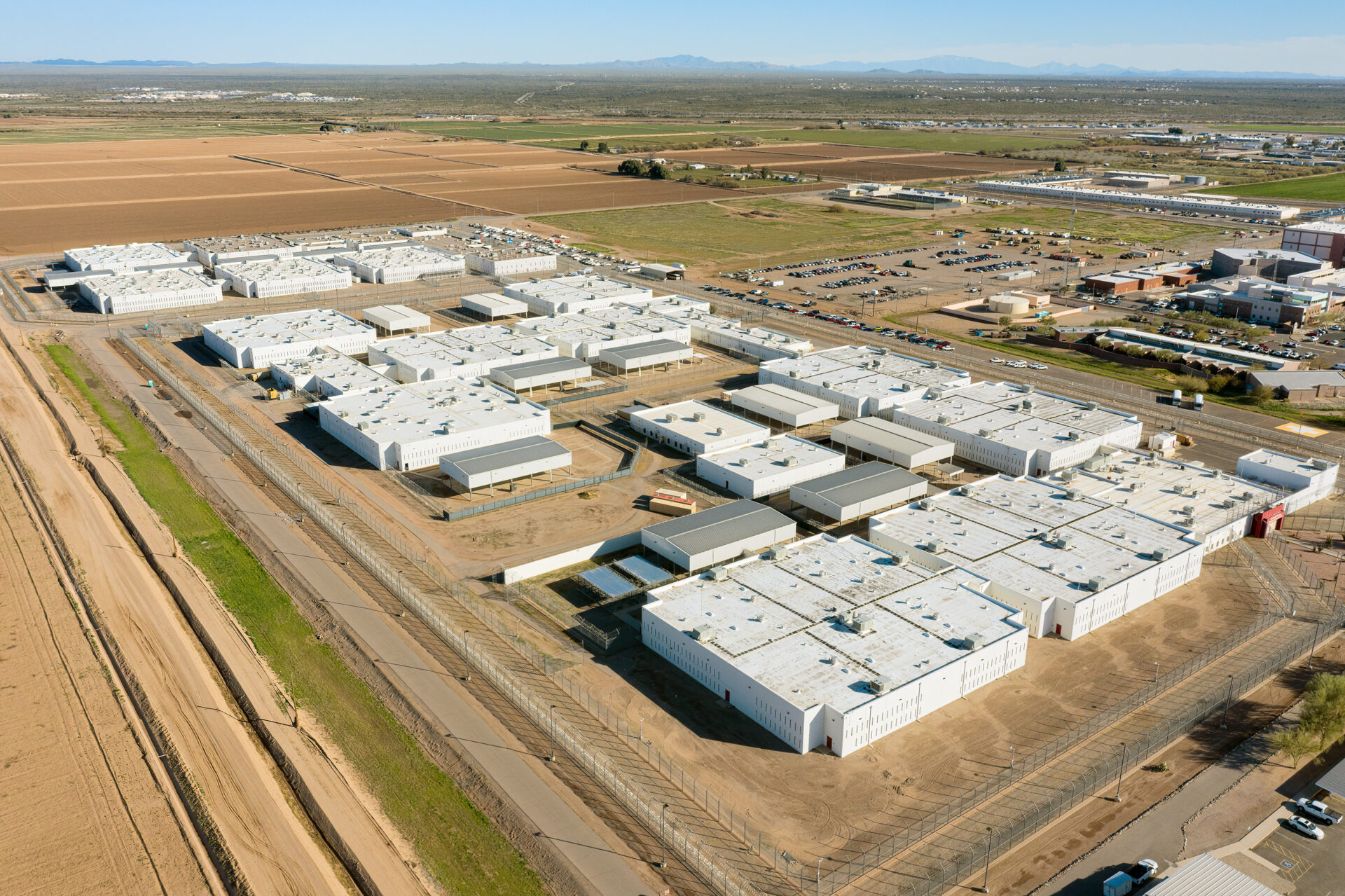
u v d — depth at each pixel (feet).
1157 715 285.84
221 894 218.59
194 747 265.13
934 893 221.66
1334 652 318.24
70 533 386.52
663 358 611.06
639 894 220.23
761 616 316.60
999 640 300.40
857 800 252.21
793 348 618.85
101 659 305.73
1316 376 581.12
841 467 458.50
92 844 231.71
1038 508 399.03
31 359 610.24
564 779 256.52
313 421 515.91
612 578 357.41
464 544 388.57
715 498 429.38
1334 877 224.33
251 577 359.46
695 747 272.31
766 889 222.69
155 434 498.28
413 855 231.30
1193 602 350.23
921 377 559.79
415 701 286.46
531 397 558.97
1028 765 264.93
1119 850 233.55
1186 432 515.09
